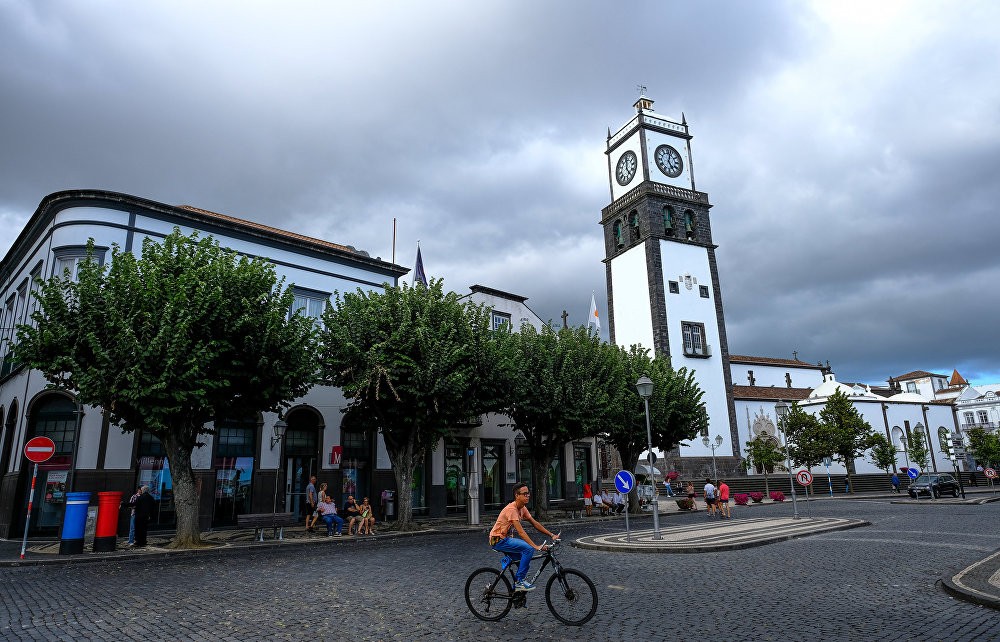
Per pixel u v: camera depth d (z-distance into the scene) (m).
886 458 55.72
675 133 58.72
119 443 20.53
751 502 40.34
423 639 7.36
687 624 7.90
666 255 54.94
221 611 8.93
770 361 73.06
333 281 27.59
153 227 22.84
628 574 12.02
